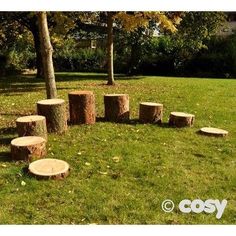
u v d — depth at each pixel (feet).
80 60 88.74
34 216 14.47
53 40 67.97
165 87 47.19
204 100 37.70
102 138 23.52
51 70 27.89
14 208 14.97
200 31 65.82
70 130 24.88
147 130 25.64
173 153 21.30
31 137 20.58
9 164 18.88
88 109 26.30
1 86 50.34
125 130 25.44
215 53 76.89
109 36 48.73
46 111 23.66
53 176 17.24
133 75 73.56
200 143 23.24
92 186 16.80
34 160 19.40
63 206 15.15
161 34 73.36
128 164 19.34
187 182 17.54
